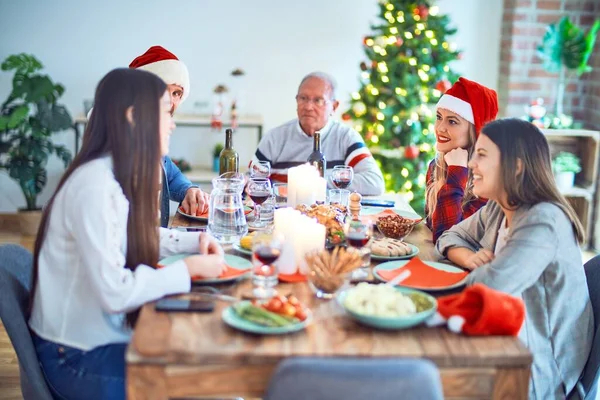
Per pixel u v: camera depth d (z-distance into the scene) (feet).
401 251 7.25
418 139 15.12
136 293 5.87
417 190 15.42
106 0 16.66
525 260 6.07
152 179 6.32
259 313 5.41
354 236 6.70
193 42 17.02
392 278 6.48
